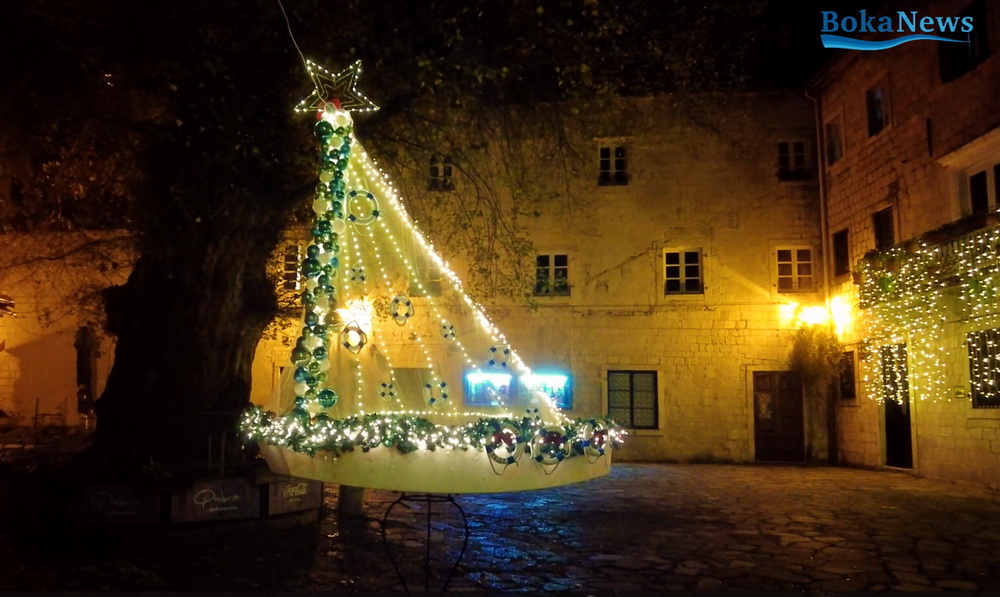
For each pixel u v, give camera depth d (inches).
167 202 334.6
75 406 759.7
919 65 551.5
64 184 485.1
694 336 712.4
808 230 709.9
